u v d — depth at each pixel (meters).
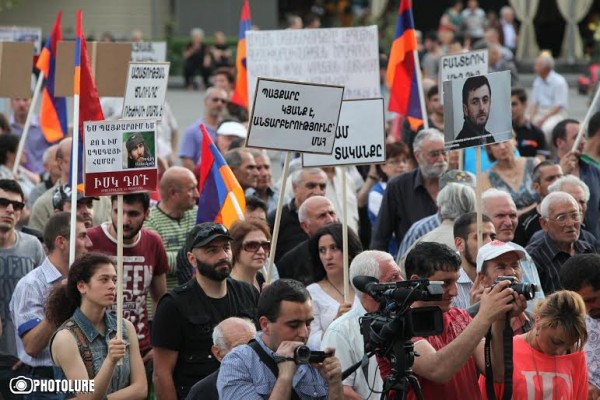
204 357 10.54
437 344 8.71
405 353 8.06
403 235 14.69
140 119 10.55
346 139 12.25
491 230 11.02
